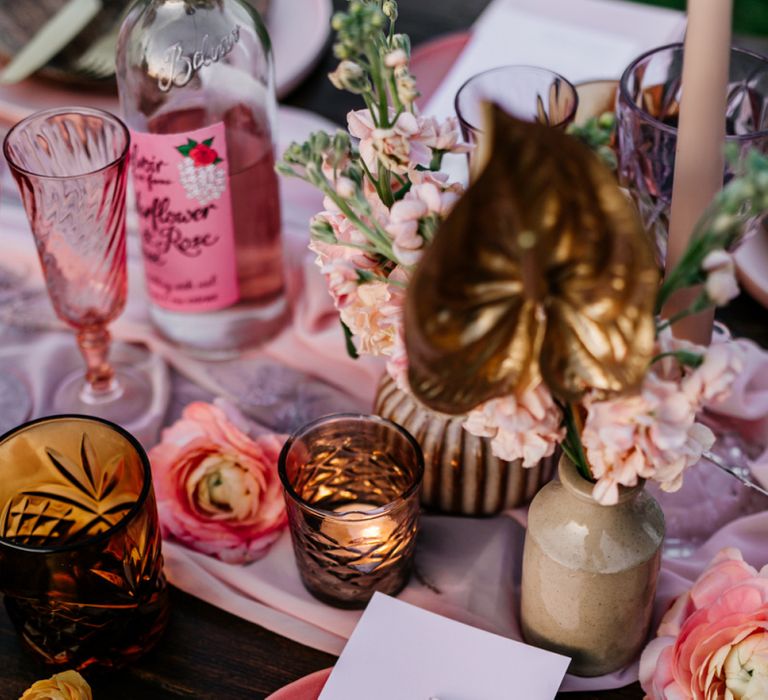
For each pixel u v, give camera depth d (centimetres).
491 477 60
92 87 92
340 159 47
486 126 34
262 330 75
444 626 55
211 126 65
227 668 57
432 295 37
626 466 41
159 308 74
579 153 35
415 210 43
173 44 66
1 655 58
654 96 65
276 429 71
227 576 60
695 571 60
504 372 41
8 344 77
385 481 61
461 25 99
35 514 58
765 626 49
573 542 50
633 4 95
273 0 99
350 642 54
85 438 56
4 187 88
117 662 56
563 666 53
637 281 37
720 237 37
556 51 90
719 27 48
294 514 55
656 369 44
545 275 39
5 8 94
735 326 75
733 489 64
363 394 73
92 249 65
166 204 67
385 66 45
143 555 54
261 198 71
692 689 50
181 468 62
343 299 48
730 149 36
